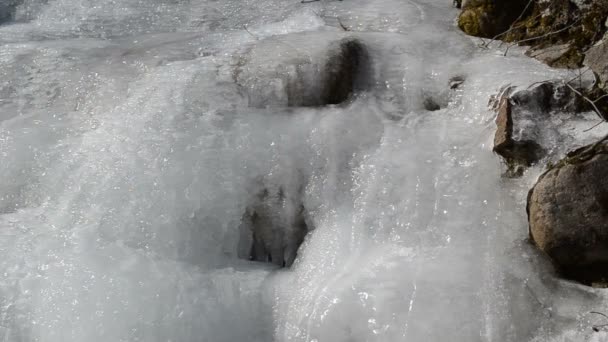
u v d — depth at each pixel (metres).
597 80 4.14
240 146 4.33
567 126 3.99
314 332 3.61
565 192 3.62
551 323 3.46
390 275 3.66
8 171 4.43
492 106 4.33
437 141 4.27
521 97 4.07
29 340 3.56
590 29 4.60
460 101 4.56
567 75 4.34
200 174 4.21
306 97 4.66
